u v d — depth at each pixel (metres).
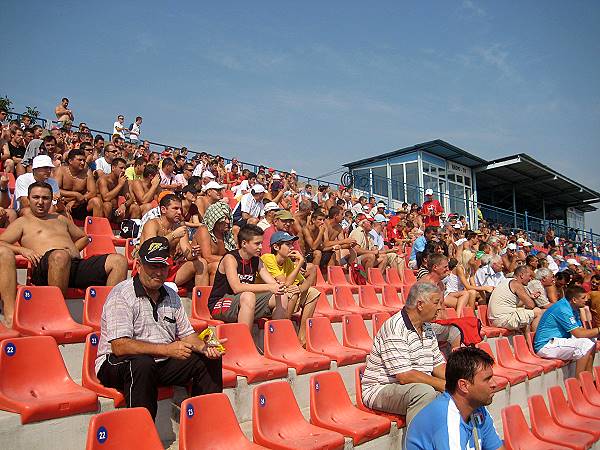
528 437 6.03
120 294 4.35
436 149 27.27
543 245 27.75
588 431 6.48
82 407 3.88
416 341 5.37
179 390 4.60
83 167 9.78
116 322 4.24
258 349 6.39
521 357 8.98
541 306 10.28
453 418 3.69
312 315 7.00
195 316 6.43
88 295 5.33
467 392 3.70
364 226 11.84
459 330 7.06
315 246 10.16
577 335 9.12
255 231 6.42
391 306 9.84
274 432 4.47
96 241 7.80
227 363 5.41
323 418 4.97
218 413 4.08
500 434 6.80
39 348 4.07
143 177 11.07
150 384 4.12
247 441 4.16
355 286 10.07
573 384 7.52
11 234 6.00
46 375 4.06
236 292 6.22
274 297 6.42
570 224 40.66
